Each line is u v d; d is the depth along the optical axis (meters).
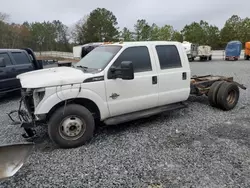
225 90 5.77
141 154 3.66
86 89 3.90
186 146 3.91
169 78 4.88
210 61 26.25
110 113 4.25
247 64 20.89
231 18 59.12
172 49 5.03
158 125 4.96
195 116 5.54
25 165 3.38
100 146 3.98
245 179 2.93
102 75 4.04
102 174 3.12
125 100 4.34
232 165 3.27
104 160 3.49
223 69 16.73
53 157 3.62
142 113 4.67
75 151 3.81
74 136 3.90
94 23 59.97
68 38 70.94
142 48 4.58
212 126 4.85
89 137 4.02
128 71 3.81
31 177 3.09
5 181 2.99
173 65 4.99
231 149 3.76
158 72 4.71
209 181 2.91
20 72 8.04
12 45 49.22
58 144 3.82
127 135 4.45
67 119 3.82
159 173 3.12
